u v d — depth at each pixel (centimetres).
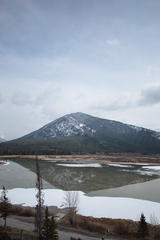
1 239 1827
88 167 11025
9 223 2861
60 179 6975
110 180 6931
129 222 3198
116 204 4138
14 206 3853
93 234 2702
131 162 15350
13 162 13775
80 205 4047
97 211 3734
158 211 3766
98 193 5025
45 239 2014
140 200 4425
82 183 6306
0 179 6788
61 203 4156
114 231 2841
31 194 4778
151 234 2827
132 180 6981
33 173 8244
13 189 5278
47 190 5241
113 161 15862
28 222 2995
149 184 6269
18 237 2036
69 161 15212
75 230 2811
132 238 2645
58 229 2784
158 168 11100
